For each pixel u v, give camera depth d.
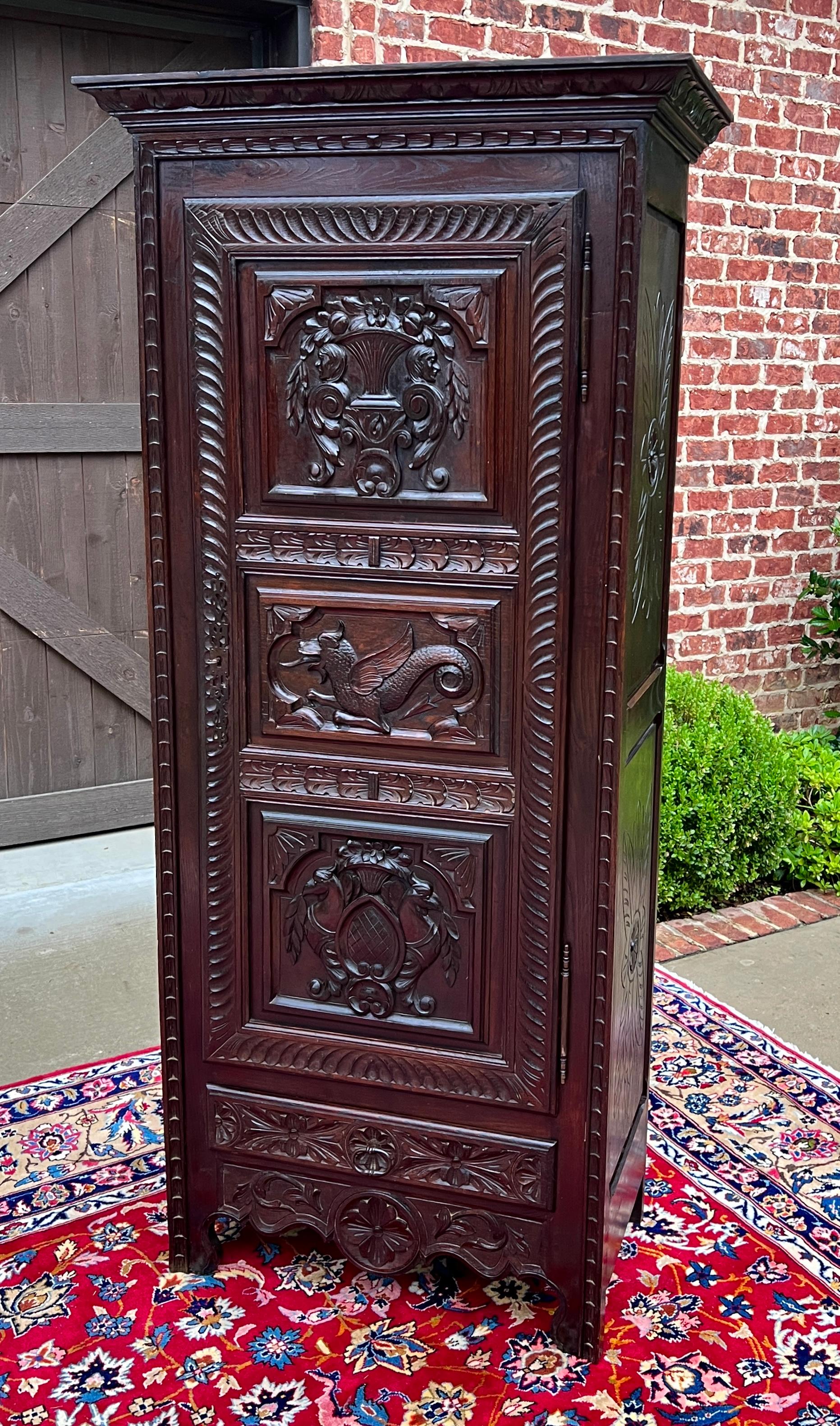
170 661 1.82
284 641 1.78
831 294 4.50
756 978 3.18
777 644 4.71
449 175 1.56
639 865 1.96
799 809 4.04
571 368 1.55
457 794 1.75
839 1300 1.96
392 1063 1.86
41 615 3.79
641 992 2.09
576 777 1.68
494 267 1.56
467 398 1.61
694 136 1.71
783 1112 2.52
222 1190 1.99
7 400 3.61
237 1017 1.92
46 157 3.52
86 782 3.99
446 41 3.49
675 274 1.87
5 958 3.15
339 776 1.80
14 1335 1.86
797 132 4.27
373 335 1.63
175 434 1.74
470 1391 1.76
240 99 1.57
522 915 1.75
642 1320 1.91
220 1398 1.74
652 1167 2.33
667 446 1.93
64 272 3.62
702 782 3.60
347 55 3.36
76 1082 2.58
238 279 1.67
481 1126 1.84
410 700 1.75
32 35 3.42
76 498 3.78
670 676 4.05
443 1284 2.01
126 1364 1.80
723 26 4.01
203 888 1.88
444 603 1.70
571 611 1.64
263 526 1.74
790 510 4.61
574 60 1.42
